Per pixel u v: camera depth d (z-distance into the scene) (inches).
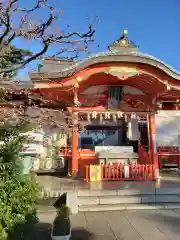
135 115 557.3
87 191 356.2
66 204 311.6
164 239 225.8
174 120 682.8
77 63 442.9
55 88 446.9
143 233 240.7
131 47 561.6
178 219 282.2
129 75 450.0
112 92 545.0
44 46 185.0
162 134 681.6
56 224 230.2
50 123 253.8
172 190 366.0
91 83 523.5
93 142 666.2
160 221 275.6
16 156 262.4
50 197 358.0
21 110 221.3
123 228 254.7
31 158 485.4
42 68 561.0
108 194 356.8
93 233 241.8
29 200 255.4
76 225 263.7
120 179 459.8
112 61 434.9
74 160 519.8
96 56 430.0
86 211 315.0
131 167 468.1
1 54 195.9
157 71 454.9
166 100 589.6
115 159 517.3
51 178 501.4
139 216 294.0
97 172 462.6
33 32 178.2
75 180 472.1
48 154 557.0
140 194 359.9
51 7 174.7
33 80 423.2
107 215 298.7
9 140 273.0
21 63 195.8
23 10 173.2
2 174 232.2
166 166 653.9
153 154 518.9
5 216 196.4
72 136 531.2
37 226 259.8
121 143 667.4
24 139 284.7
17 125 265.7
